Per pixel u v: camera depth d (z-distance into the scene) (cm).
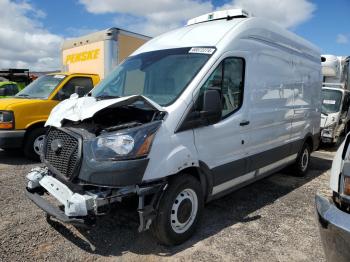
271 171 605
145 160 357
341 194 292
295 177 723
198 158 418
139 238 421
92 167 347
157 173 369
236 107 484
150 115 387
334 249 284
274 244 420
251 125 512
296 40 658
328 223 286
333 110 1092
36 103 767
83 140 361
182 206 405
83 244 405
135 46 1041
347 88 1514
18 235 421
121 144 348
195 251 396
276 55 577
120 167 345
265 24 550
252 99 513
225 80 459
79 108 396
